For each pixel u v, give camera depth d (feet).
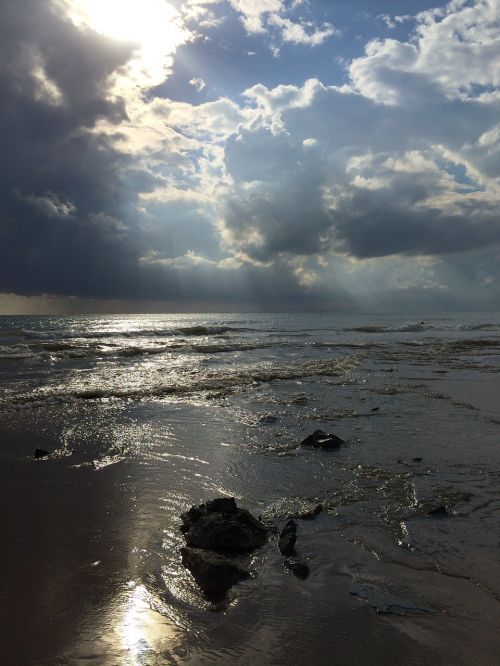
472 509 15.94
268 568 12.19
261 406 33.50
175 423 28.40
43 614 10.18
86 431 26.48
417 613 10.27
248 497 17.08
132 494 17.42
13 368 54.80
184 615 10.22
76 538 13.89
